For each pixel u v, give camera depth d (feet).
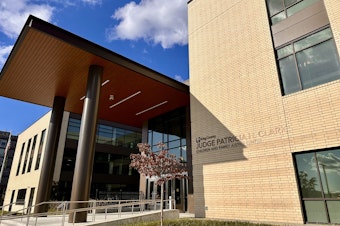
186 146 53.98
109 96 52.37
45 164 46.44
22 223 33.32
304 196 26.71
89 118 36.65
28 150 110.73
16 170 116.67
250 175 31.76
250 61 36.50
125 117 66.85
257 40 36.42
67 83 46.26
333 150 25.71
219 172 35.76
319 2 30.66
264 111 32.68
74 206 31.40
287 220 26.91
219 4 44.52
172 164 39.73
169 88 48.85
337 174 24.84
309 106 28.43
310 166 27.09
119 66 40.70
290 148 28.73
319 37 29.73
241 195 31.99
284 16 34.22
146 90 49.88
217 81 40.70
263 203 29.45
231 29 40.98
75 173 33.60
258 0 38.04
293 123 29.30
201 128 40.93
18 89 48.52
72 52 36.65
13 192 113.19
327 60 28.37
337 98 26.35
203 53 44.88
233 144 35.12
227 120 37.11
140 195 60.08
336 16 28.30
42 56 37.60
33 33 32.58
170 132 60.29
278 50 33.91
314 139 26.96
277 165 29.40
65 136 102.12
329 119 26.37
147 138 66.95
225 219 32.68
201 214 36.29
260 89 33.99
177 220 34.01
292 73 31.42
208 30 45.21
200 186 37.86
